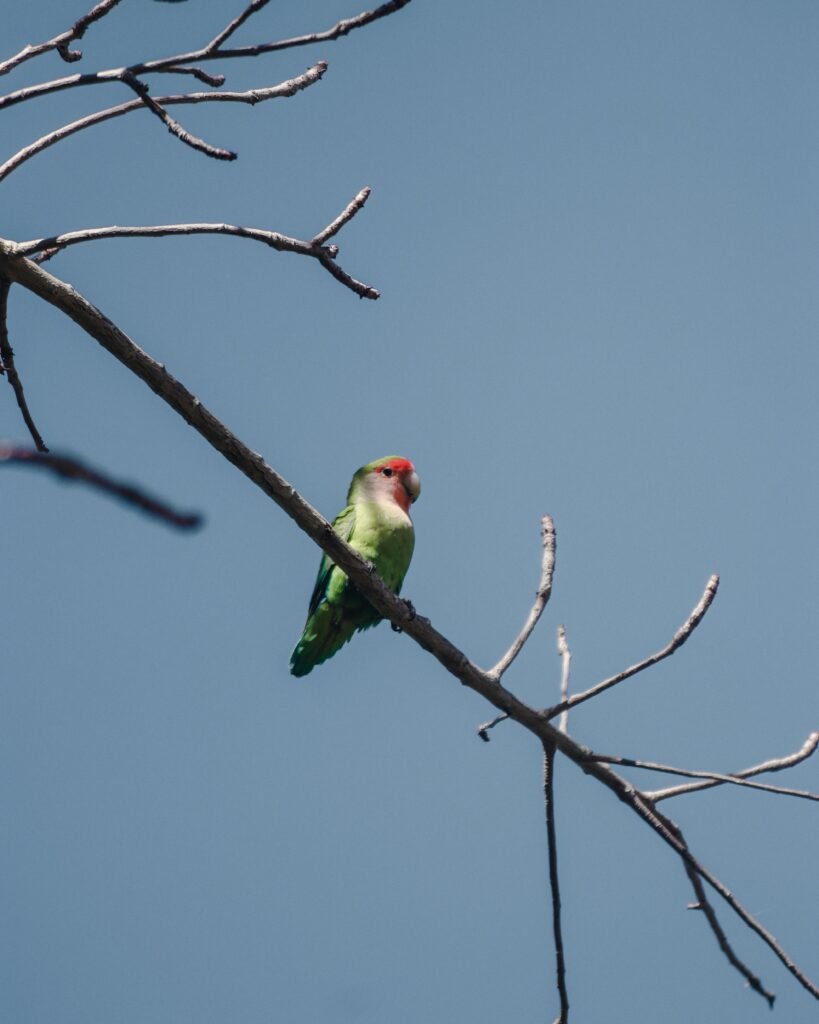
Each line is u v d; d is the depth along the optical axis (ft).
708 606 35.17
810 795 34.19
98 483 9.72
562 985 34.91
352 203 29.17
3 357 28.32
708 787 37.52
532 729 36.14
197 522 9.93
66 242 27.91
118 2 26.91
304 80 28.58
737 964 36.24
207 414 32.24
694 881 36.29
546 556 38.60
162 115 25.46
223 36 25.11
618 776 37.04
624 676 35.47
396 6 24.34
